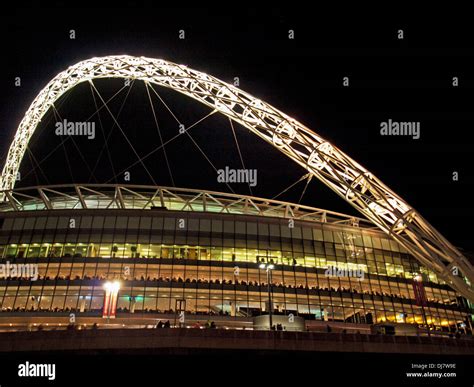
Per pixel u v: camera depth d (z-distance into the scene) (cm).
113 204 6309
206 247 5344
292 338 3036
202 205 6544
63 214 5412
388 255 5962
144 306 4819
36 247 5172
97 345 2792
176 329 2911
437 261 4194
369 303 5453
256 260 5381
